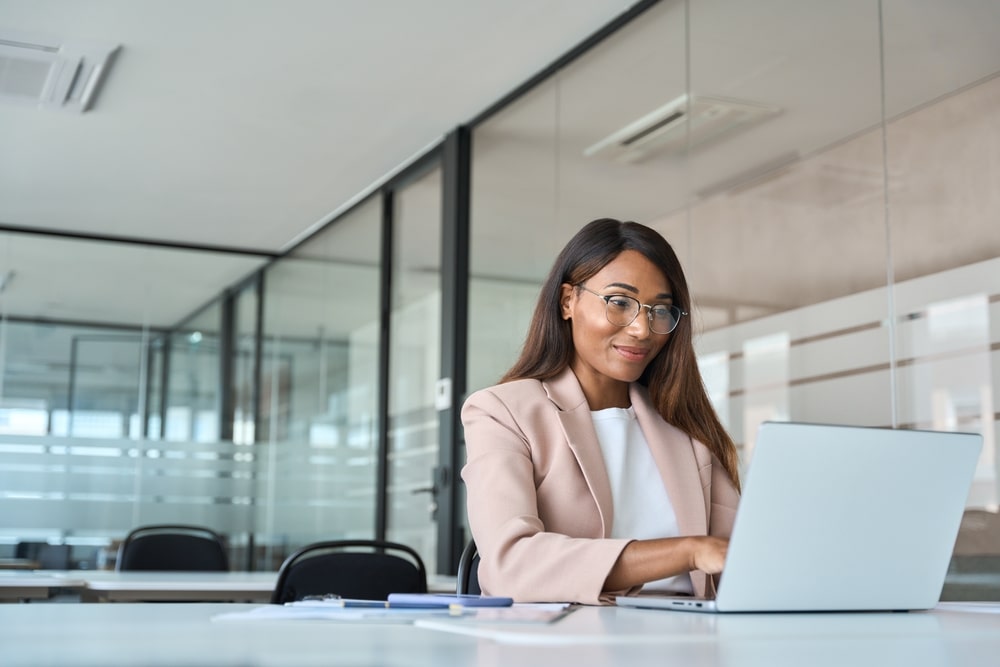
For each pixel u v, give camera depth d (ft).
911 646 3.04
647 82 14.52
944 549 4.63
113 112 18.28
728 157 12.94
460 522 18.40
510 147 17.72
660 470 6.14
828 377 11.22
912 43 10.61
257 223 25.02
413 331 20.56
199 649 2.79
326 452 23.85
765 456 4.03
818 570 4.23
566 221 15.98
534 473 5.86
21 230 25.40
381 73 16.84
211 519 25.53
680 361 6.32
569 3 14.64
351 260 23.53
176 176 21.70
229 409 26.40
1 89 17.19
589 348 6.17
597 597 4.67
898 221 10.58
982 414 9.58
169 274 26.53
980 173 9.77
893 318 10.56
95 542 24.43
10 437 24.30
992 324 9.55
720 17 13.29
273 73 16.78
